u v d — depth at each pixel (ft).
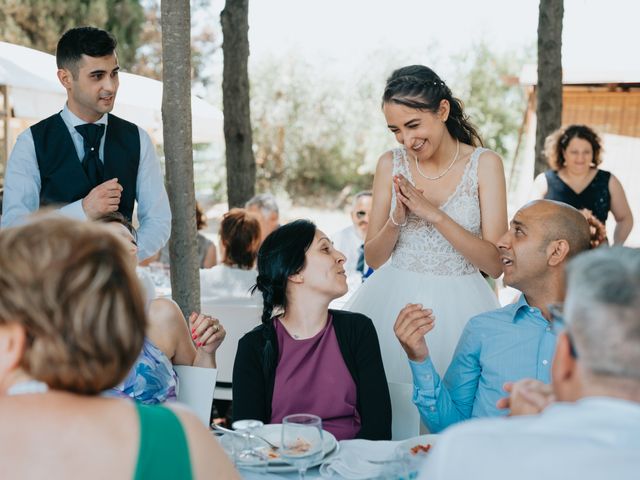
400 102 9.02
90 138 10.00
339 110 63.31
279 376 7.79
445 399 7.46
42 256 3.52
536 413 4.30
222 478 3.87
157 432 3.68
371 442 6.66
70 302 3.47
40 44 46.24
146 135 10.70
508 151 60.34
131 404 3.77
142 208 10.62
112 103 9.94
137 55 54.54
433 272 10.04
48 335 3.47
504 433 3.45
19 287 3.46
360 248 17.61
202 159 62.59
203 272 13.78
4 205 9.78
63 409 3.58
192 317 8.18
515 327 7.61
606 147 28.86
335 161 63.31
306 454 5.78
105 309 3.54
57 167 9.86
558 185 15.96
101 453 3.53
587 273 3.50
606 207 15.89
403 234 10.23
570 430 3.34
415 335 7.09
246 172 19.52
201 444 3.83
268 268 7.82
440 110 9.24
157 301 8.37
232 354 13.35
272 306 7.97
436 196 9.91
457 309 9.97
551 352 7.42
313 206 63.62
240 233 13.55
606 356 3.34
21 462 3.47
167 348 8.18
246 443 6.27
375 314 10.43
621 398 3.38
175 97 11.05
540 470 3.25
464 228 9.52
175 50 10.94
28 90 19.31
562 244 7.18
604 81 26.73
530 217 7.31
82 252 3.56
